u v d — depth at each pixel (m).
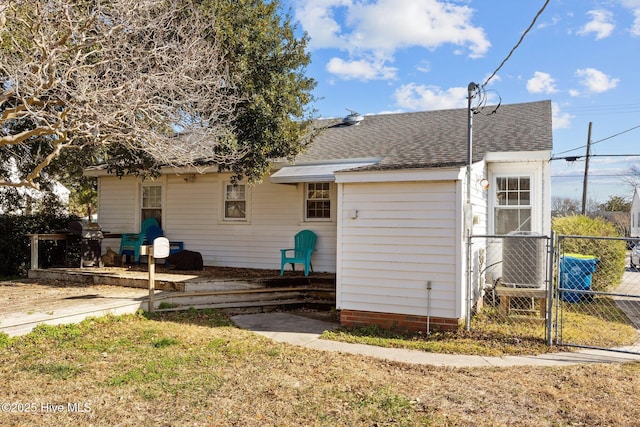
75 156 13.70
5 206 14.95
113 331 7.17
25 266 14.11
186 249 13.47
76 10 8.12
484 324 7.90
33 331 6.77
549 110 12.74
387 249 7.84
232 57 10.05
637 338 7.23
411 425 4.01
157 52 9.05
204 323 8.18
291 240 12.20
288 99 10.33
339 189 8.20
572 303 10.40
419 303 7.60
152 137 8.40
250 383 5.00
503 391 4.86
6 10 7.14
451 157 8.86
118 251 14.40
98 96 7.69
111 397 4.53
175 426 3.93
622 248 11.65
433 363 5.96
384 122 14.73
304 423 4.03
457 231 7.34
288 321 8.75
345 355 6.28
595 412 4.30
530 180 10.36
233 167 10.86
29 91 7.35
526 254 8.34
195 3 9.99
